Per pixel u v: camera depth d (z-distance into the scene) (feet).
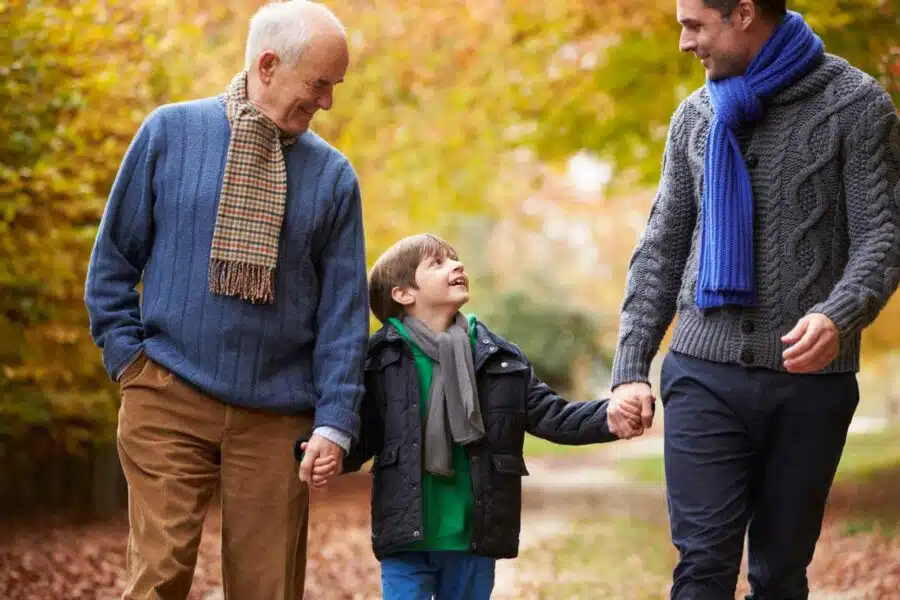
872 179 19.84
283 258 21.13
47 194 50.78
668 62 63.00
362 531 61.05
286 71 20.94
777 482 20.74
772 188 20.20
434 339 22.17
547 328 183.93
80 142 51.31
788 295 20.11
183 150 21.16
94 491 62.13
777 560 21.18
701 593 20.58
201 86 60.80
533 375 23.03
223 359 20.85
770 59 20.26
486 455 21.90
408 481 21.57
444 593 22.59
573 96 67.56
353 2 67.51
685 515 20.77
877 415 218.18
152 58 57.36
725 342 20.45
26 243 51.08
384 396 22.17
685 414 20.88
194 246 20.93
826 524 58.75
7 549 48.16
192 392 20.93
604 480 105.19
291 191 21.27
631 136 71.10
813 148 20.06
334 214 21.53
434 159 71.41
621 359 21.88
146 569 20.67
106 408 55.21
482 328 22.81
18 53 50.19
